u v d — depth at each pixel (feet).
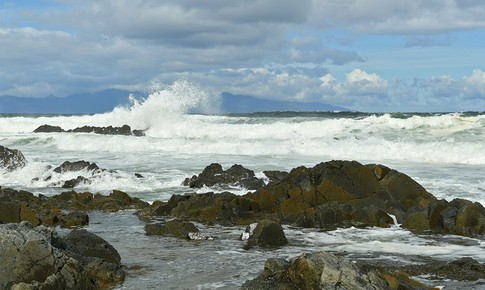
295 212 61.82
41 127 155.43
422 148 103.35
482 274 39.32
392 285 32.42
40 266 34.22
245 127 140.46
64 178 84.38
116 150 117.91
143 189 78.02
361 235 53.93
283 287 32.48
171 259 44.83
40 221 56.29
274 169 89.56
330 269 31.48
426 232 55.11
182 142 118.01
